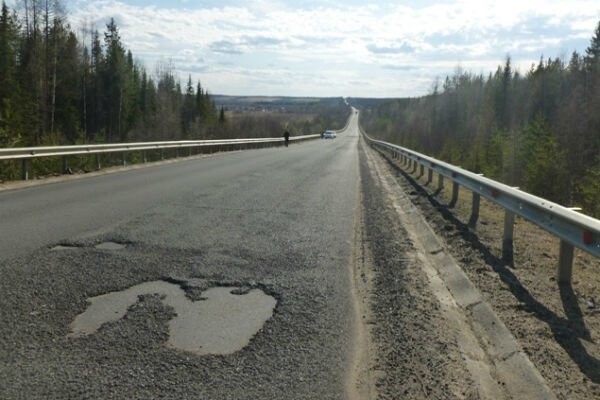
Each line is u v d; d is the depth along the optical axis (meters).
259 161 24.92
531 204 6.04
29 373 3.46
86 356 3.74
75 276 5.50
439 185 14.06
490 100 92.81
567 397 3.37
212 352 3.90
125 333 4.16
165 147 24.67
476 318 4.82
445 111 110.88
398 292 5.41
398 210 11.21
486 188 8.43
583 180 44.03
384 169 23.69
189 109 94.69
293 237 7.89
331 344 4.13
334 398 3.33
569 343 4.16
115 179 15.44
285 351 3.97
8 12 51.25
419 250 7.46
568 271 5.54
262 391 3.37
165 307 4.78
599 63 71.00
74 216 8.90
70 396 3.20
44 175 16.09
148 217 8.95
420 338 4.27
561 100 80.62
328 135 85.50
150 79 92.12
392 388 3.47
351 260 6.71
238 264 6.26
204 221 8.77
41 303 4.71
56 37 50.09
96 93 69.75
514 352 4.00
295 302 5.07
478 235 7.96
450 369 3.76
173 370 3.59
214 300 5.03
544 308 4.89
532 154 50.41
